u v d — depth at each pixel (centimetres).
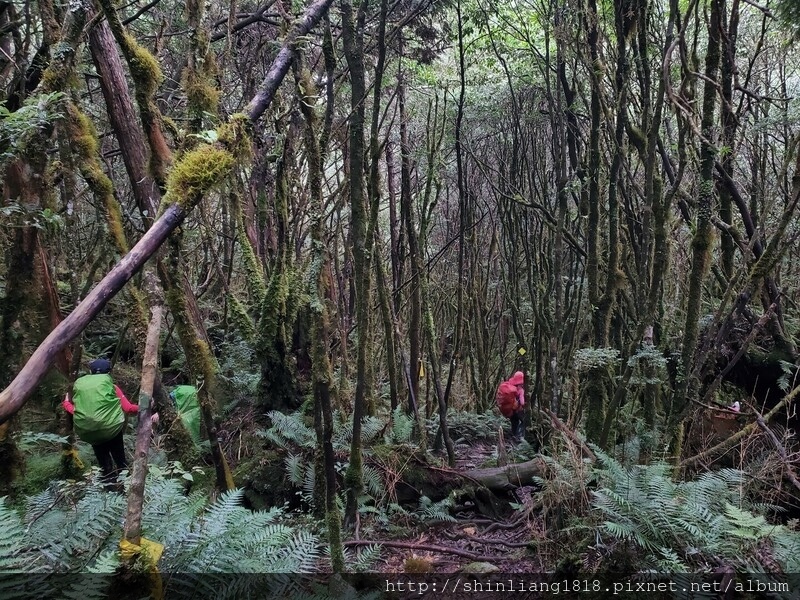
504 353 760
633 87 464
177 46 575
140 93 267
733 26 327
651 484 274
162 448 379
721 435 346
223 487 290
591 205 353
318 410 324
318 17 224
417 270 454
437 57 633
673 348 378
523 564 304
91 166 305
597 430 363
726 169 341
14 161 305
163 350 628
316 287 259
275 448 411
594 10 351
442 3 495
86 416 377
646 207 316
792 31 372
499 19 547
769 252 295
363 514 365
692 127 278
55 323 363
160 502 247
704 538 238
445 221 875
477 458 505
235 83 596
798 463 301
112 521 220
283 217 444
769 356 355
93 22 290
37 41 444
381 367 640
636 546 254
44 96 265
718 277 375
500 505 400
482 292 684
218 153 177
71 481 266
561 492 305
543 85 580
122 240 313
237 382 471
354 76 264
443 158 655
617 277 372
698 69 331
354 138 264
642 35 330
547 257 516
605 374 365
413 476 401
